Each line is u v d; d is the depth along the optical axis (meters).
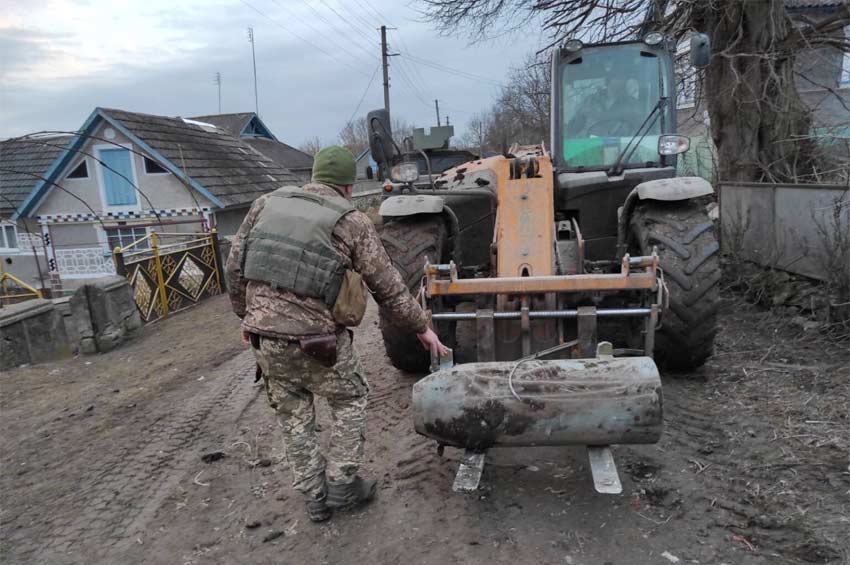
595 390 2.58
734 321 5.36
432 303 3.42
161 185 19.92
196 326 8.59
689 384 4.03
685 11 8.43
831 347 4.43
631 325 3.73
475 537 2.68
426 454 3.42
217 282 11.71
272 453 3.71
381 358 5.25
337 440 2.91
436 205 4.05
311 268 2.60
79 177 20.25
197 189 19.69
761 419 3.46
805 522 2.56
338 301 2.64
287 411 2.85
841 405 3.48
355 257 2.72
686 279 3.66
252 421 4.28
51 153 23.30
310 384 2.79
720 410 3.63
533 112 23.86
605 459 2.64
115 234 20.58
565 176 4.64
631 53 4.90
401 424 3.84
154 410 4.80
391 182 4.80
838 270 4.62
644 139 4.81
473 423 2.64
